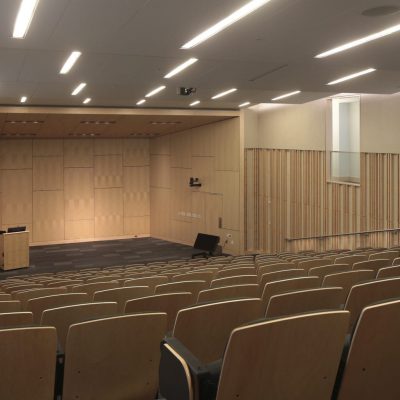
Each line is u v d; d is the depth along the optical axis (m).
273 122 18.97
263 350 1.67
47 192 22.25
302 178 16.98
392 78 11.09
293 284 3.98
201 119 18.61
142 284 5.80
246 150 18.98
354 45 7.91
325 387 1.83
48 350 2.20
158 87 12.12
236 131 18.55
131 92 12.99
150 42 7.54
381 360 1.91
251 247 19.11
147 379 2.58
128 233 23.75
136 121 18.45
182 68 9.73
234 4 5.81
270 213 18.48
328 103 16.22
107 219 23.34
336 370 1.83
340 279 4.27
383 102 14.16
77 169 22.72
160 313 2.53
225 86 11.99
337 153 15.53
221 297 3.82
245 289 3.89
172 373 1.80
